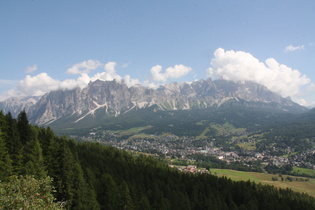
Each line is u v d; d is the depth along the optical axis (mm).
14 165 70500
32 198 29484
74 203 75375
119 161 136250
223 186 123938
